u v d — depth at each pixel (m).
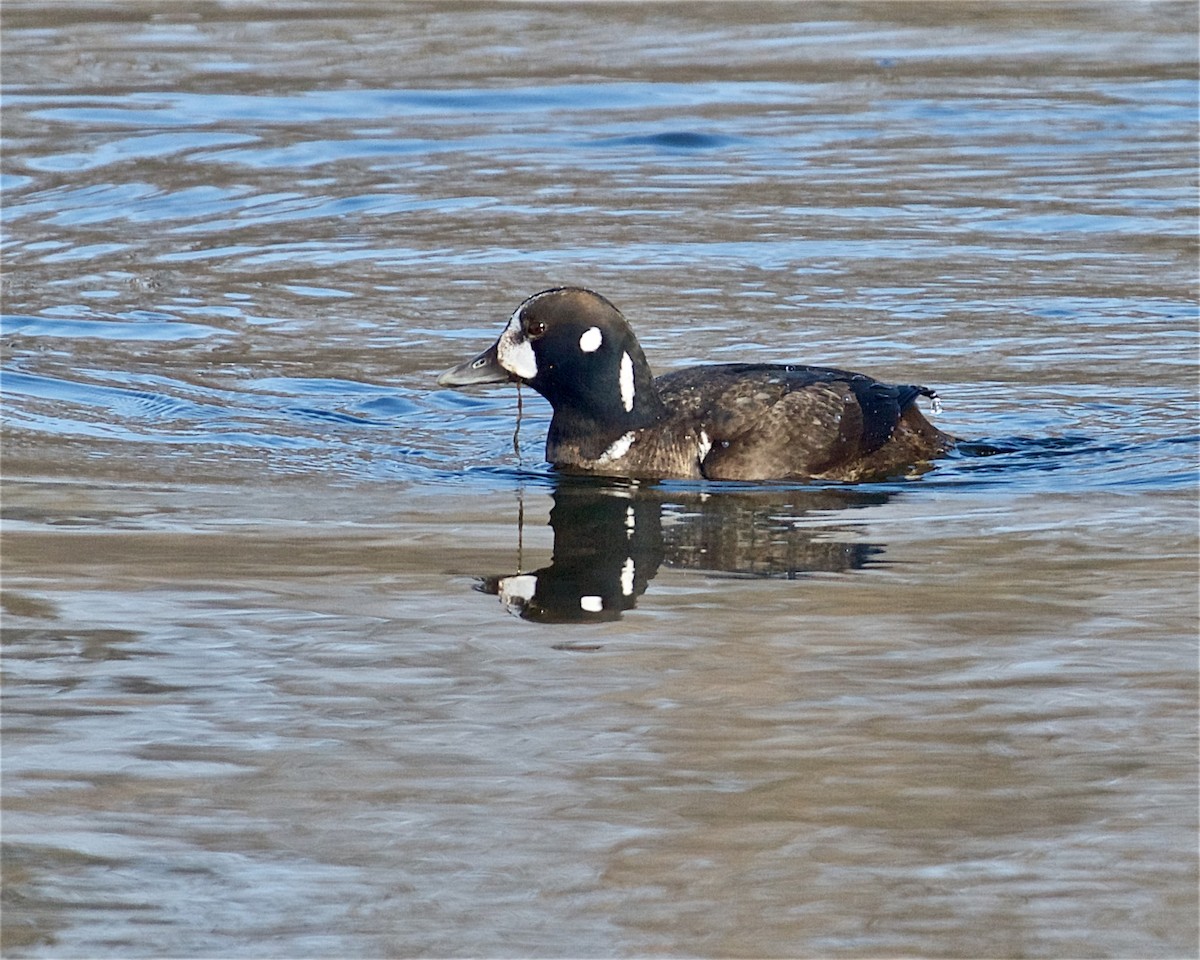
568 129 26.06
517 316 14.09
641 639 10.23
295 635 10.31
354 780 8.52
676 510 12.91
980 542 11.98
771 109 27.14
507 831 8.05
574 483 13.68
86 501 12.98
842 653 9.98
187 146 24.83
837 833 8.02
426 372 16.72
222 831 8.06
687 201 22.62
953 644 10.09
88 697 9.43
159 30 31.23
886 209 22.20
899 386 14.32
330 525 12.48
